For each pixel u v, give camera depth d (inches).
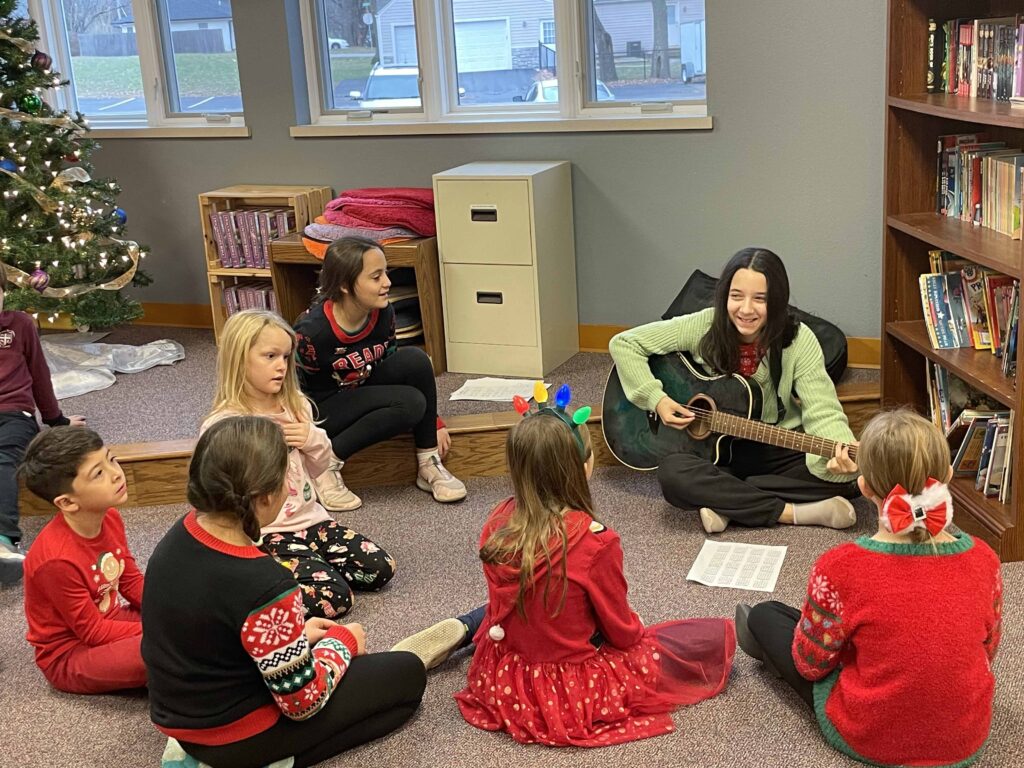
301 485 110.5
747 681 90.6
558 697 84.4
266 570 75.9
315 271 185.6
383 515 129.4
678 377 125.8
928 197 133.6
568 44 169.9
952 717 73.7
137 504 137.8
